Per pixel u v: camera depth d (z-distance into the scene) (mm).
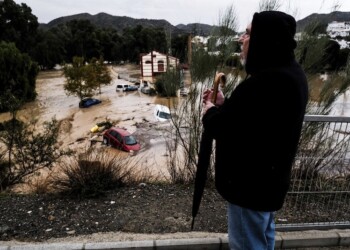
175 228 3188
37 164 6195
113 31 140625
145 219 3385
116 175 4559
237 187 1663
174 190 4305
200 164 1923
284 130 1532
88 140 21141
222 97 1998
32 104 40594
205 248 2898
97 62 50438
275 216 3289
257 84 1495
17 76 41969
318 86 4672
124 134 17531
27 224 3266
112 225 3254
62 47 112875
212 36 4695
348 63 4734
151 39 122688
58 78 76938
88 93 44281
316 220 3238
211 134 1697
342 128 3217
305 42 4465
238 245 1804
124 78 75500
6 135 6012
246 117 1518
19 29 103438
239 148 1597
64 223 3303
